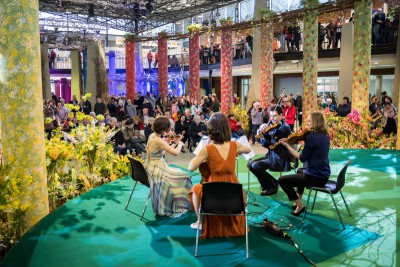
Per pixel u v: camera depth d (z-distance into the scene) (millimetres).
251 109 13102
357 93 10039
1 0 4504
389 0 10586
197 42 17141
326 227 4523
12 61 4570
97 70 20766
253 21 13602
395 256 3756
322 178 4574
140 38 20344
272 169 5562
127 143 9477
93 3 19531
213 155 4191
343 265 3588
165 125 5016
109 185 6559
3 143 4754
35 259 3824
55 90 31922
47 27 26297
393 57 14578
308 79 11281
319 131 4586
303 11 11195
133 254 3900
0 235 4453
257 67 16297
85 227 4621
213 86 26531
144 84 28891
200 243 4133
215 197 3828
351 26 14617
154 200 4984
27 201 4789
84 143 6629
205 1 21734
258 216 4914
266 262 3678
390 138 9797
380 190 5977
